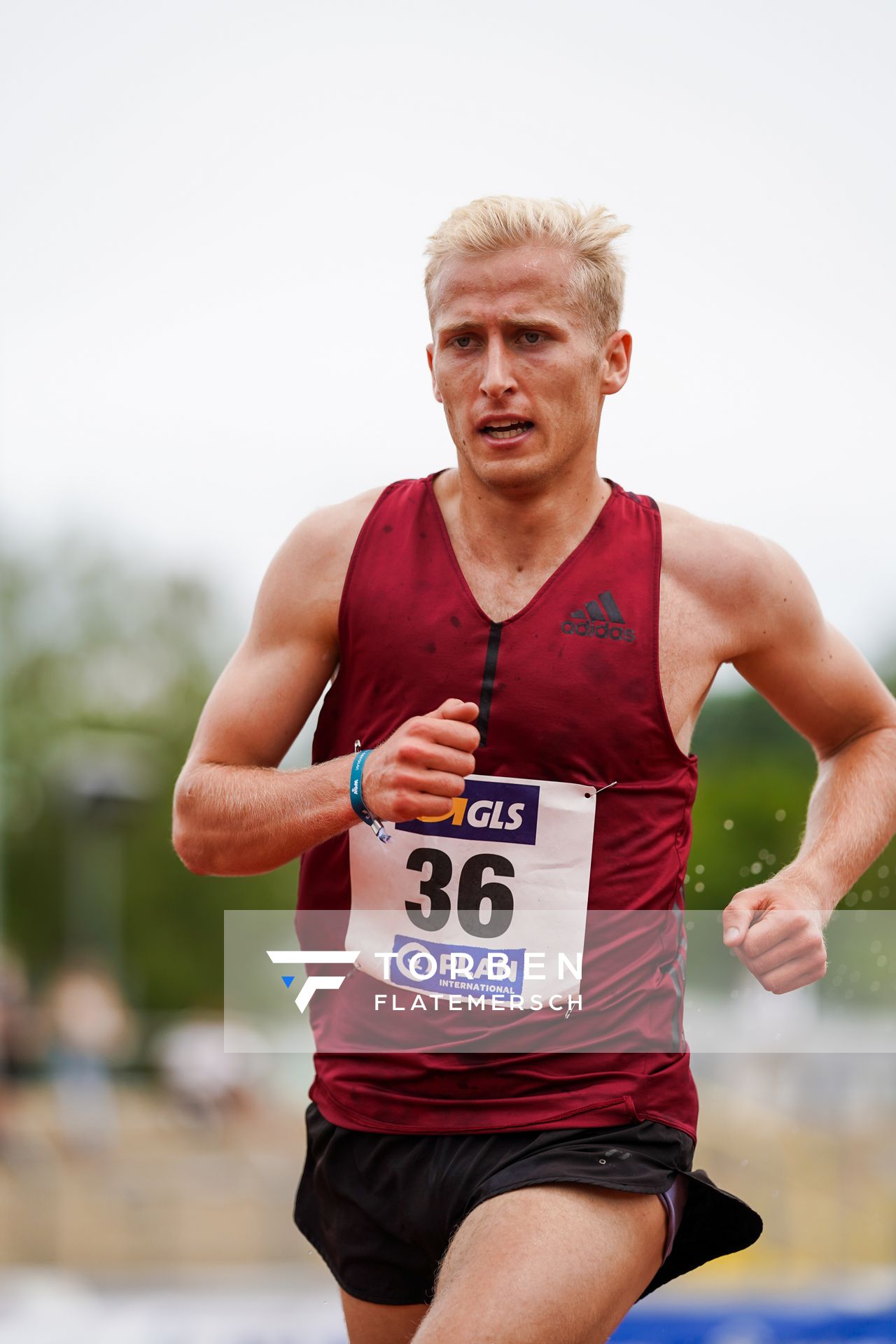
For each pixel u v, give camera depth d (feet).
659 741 20.70
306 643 21.54
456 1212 20.36
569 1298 17.78
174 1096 120.47
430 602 20.70
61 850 334.24
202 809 20.79
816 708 23.09
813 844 22.17
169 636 355.97
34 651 346.33
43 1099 136.56
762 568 21.61
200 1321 47.98
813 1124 40.91
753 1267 44.29
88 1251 78.95
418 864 20.90
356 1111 21.38
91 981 197.57
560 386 20.06
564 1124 19.98
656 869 20.83
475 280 20.06
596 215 20.74
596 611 20.54
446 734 18.47
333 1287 53.06
